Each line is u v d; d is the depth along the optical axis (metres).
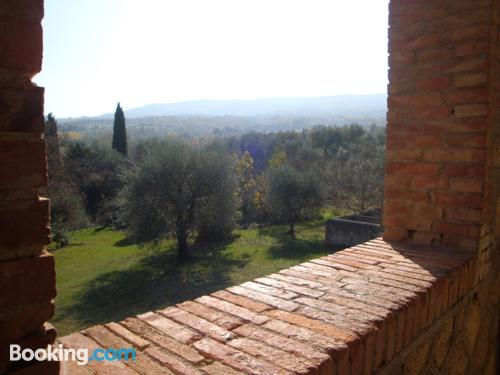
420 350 1.57
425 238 2.30
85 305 12.36
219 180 17.17
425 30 2.23
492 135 2.18
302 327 1.23
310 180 20.94
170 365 1.03
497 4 2.10
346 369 1.12
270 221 24.70
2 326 0.73
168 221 16.62
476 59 2.07
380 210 19.94
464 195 2.15
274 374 0.98
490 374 2.56
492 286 2.44
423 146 2.28
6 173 0.71
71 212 20.41
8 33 0.69
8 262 0.73
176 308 1.38
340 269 1.84
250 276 14.70
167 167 16.34
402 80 2.34
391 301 1.45
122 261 17.27
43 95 0.75
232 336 1.18
